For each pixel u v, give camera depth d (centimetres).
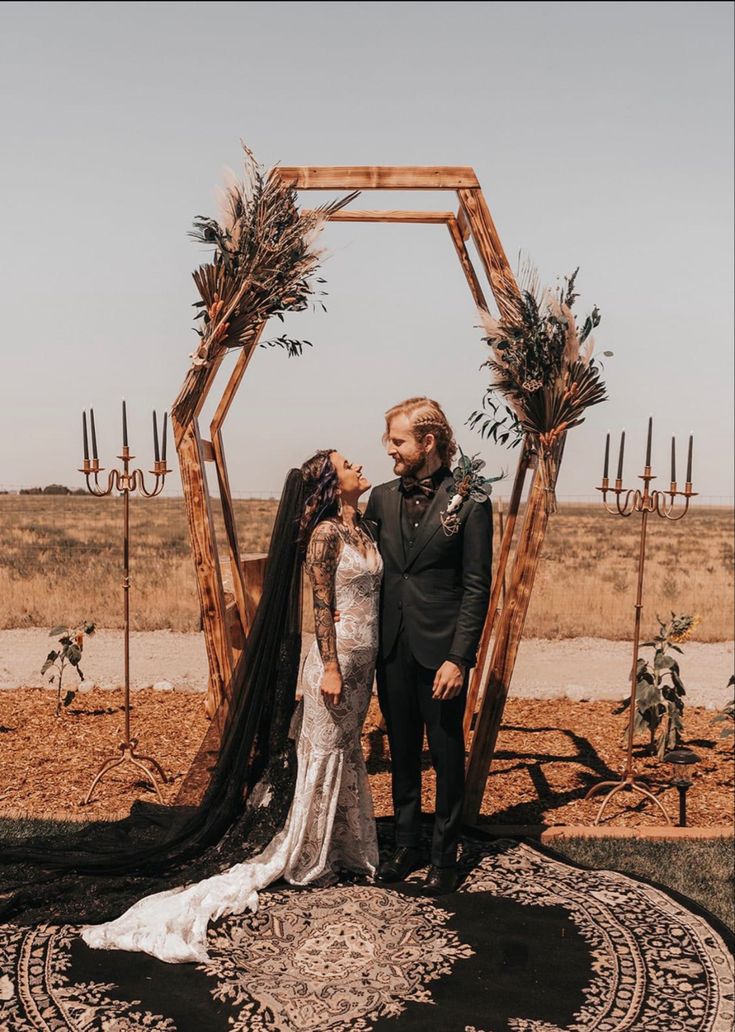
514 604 509
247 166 509
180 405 525
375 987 345
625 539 3891
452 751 434
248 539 3167
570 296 494
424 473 446
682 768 648
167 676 915
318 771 427
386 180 514
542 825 534
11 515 4144
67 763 625
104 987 344
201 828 440
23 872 424
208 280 513
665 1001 337
